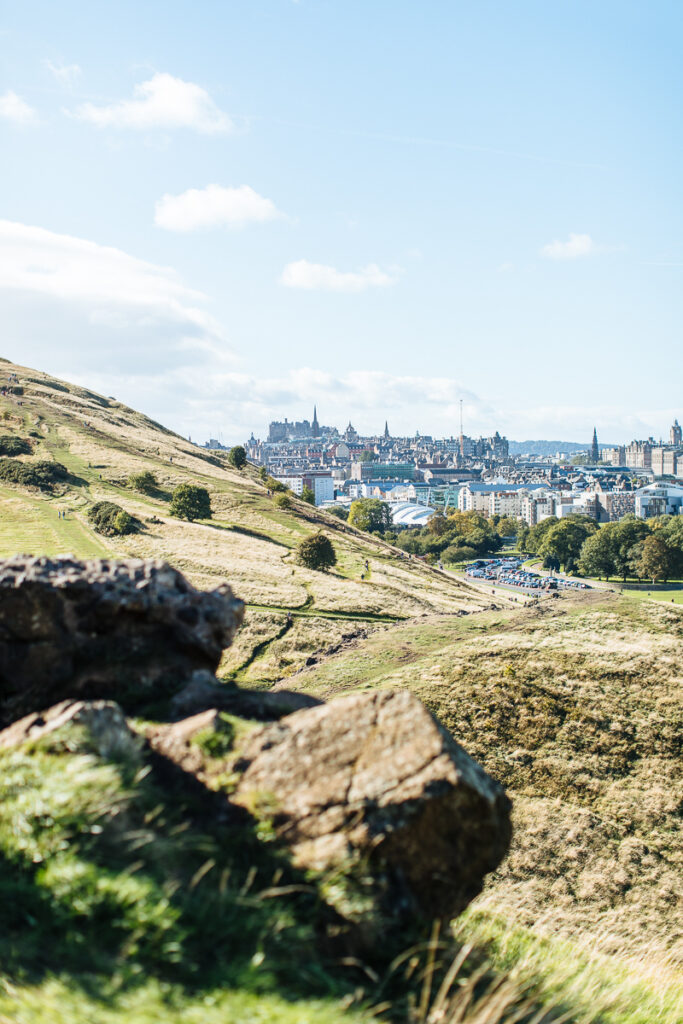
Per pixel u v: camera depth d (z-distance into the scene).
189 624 6.70
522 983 5.72
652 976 8.47
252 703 6.18
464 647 47.62
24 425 120.38
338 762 5.21
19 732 5.33
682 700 39.09
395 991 4.54
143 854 4.52
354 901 4.65
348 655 51.25
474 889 5.46
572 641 48.00
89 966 3.94
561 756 34.31
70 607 6.43
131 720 5.88
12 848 4.49
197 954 4.17
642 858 27.44
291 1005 4.01
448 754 5.20
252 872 4.70
